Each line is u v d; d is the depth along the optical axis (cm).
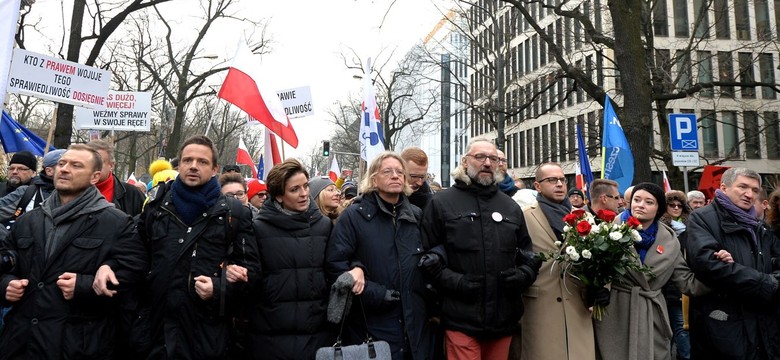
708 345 394
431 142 6950
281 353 346
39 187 494
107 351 338
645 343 401
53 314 316
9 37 490
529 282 372
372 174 393
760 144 3061
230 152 4569
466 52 3750
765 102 2847
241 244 347
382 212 385
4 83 484
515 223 388
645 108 1016
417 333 364
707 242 384
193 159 344
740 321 379
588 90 1262
